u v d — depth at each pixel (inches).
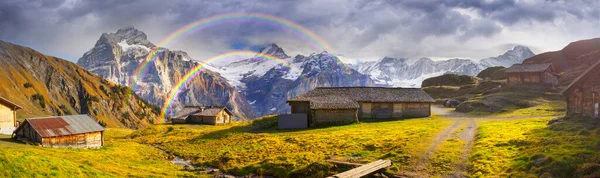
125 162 2210.9
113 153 2497.5
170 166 2228.1
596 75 2213.3
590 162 1373.0
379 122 3718.0
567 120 2263.8
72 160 1914.4
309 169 1811.0
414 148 2000.5
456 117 3853.3
